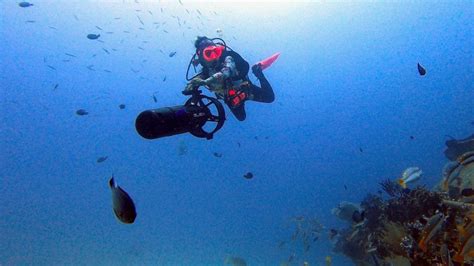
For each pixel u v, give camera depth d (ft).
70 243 81.10
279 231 70.69
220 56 17.37
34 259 73.67
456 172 16.62
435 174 64.59
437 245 13.76
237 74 17.87
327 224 61.52
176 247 70.23
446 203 15.30
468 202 14.62
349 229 32.42
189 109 11.85
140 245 75.87
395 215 17.54
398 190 20.62
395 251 16.72
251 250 60.70
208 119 12.72
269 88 23.67
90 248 76.48
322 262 44.52
